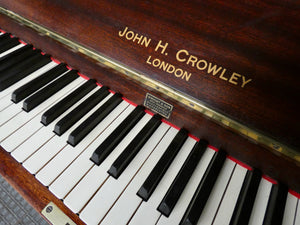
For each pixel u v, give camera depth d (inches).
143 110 12.1
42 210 9.0
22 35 15.0
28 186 9.6
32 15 13.6
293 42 8.1
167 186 9.7
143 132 11.0
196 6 9.4
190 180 9.9
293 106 8.5
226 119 9.6
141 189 9.2
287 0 7.9
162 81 10.5
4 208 21.1
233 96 9.3
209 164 10.5
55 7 12.8
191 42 9.7
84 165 10.0
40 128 11.2
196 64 9.8
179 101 10.5
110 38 11.4
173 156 10.5
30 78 13.5
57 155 10.3
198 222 8.9
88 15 11.8
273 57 8.5
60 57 14.0
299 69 8.2
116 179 9.7
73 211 9.0
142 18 10.6
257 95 8.9
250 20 8.6
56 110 11.4
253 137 9.3
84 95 12.7
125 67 11.2
